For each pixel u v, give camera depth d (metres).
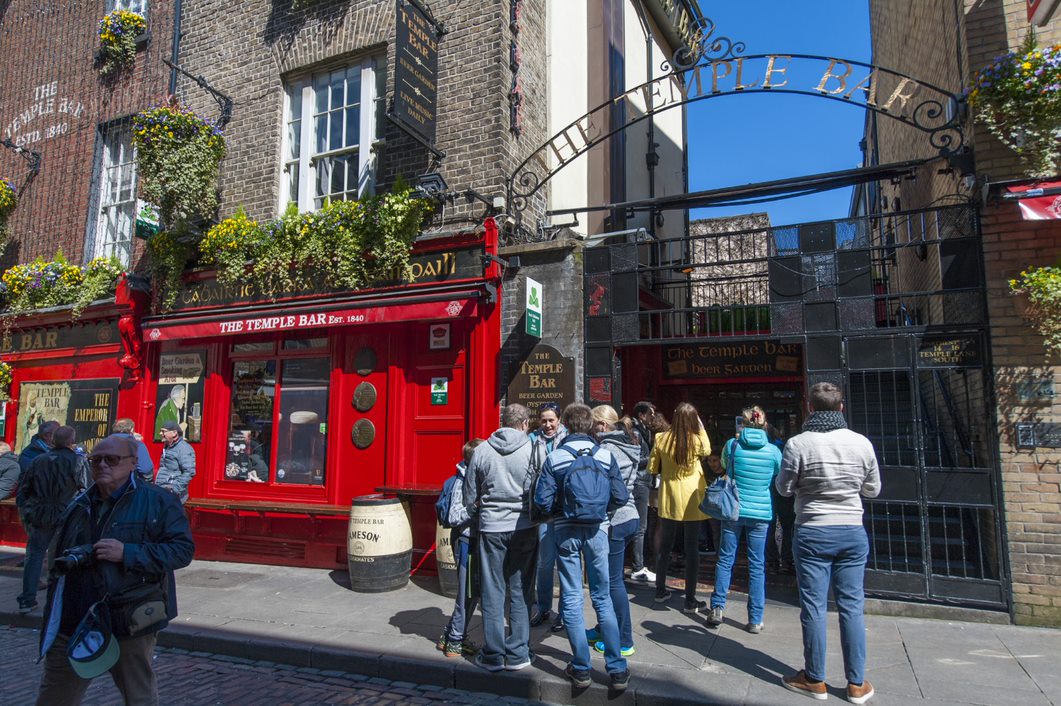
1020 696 4.12
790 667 4.62
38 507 6.34
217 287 9.20
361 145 8.75
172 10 10.53
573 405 4.70
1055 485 5.45
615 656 4.26
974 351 5.78
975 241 5.86
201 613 6.14
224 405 9.14
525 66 8.44
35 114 11.85
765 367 10.59
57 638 3.05
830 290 6.29
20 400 11.00
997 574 5.68
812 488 4.20
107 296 10.20
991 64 5.67
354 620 5.89
